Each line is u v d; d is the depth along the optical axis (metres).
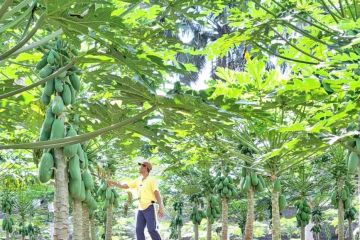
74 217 6.32
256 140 12.10
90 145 9.60
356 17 7.71
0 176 12.65
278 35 8.03
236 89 7.45
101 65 6.54
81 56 4.68
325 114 5.46
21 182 13.41
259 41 8.29
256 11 8.03
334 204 15.63
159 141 6.20
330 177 15.71
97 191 13.06
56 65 5.39
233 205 23.12
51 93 5.41
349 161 6.63
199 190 17.77
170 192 22.30
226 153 12.03
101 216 25.03
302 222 16.20
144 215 9.80
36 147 4.73
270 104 6.72
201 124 5.81
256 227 26.81
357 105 5.27
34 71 6.80
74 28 4.25
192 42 21.56
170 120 5.62
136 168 15.85
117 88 5.22
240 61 22.16
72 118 6.31
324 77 5.95
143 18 6.89
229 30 21.20
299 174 15.88
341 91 5.46
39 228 26.30
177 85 4.89
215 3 6.79
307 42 8.41
